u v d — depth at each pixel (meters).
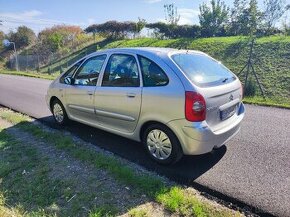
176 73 4.14
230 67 14.96
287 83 11.41
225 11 23.81
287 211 3.40
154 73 4.37
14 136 6.09
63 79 6.29
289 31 19.92
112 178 4.15
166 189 3.81
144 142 4.71
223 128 4.32
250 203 3.55
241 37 19.92
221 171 4.35
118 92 4.82
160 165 4.57
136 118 4.63
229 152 5.00
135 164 4.64
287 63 13.45
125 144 5.50
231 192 3.79
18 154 5.14
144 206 3.52
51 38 39.44
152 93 4.29
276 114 7.66
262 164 4.55
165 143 4.38
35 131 6.27
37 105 9.31
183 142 4.12
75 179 4.17
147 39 28.91
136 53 4.71
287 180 4.05
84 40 38.03
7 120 7.36
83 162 4.70
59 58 34.88
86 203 3.61
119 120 4.96
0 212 3.45
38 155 5.03
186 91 3.97
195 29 26.00
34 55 39.09
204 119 3.99
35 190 3.96
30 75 21.62
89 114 5.61
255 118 7.23
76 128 6.51
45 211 3.49
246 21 21.09
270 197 3.66
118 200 3.65
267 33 20.50
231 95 4.53
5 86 14.71
